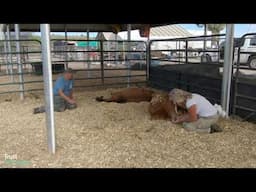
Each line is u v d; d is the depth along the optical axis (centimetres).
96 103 639
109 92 781
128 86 887
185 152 367
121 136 423
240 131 448
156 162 338
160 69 828
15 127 468
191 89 680
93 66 1742
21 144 394
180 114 482
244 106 521
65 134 431
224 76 521
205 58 889
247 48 1055
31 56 1930
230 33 501
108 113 550
